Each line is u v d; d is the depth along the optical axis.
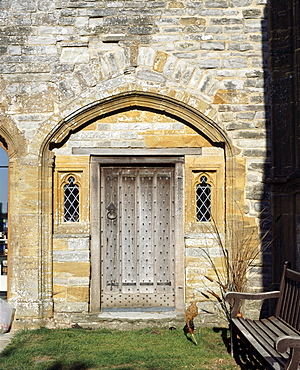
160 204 6.67
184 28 6.40
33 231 6.23
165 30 6.40
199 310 6.36
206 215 6.59
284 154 6.14
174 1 6.40
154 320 6.32
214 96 6.37
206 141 6.53
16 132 6.32
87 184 6.48
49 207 6.37
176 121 6.54
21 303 6.18
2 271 6.94
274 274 6.22
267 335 4.53
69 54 6.39
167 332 6.05
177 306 6.52
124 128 6.53
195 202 6.55
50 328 6.22
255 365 4.77
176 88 6.36
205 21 6.40
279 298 5.02
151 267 6.65
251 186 6.34
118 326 6.32
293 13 6.03
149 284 6.62
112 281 6.62
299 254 5.83
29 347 5.34
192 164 6.51
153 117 6.54
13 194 6.39
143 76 6.37
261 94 6.37
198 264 6.41
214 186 6.55
